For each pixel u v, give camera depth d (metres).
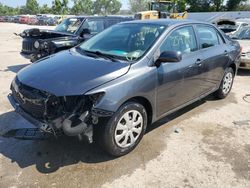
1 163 3.47
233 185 3.18
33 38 7.97
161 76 3.88
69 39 7.89
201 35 4.93
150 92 3.75
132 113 3.62
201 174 3.35
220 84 5.70
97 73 3.40
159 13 23.36
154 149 3.86
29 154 3.67
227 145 4.03
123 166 3.46
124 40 4.27
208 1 41.31
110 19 9.38
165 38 4.09
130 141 3.69
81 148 3.80
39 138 3.93
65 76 3.39
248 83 7.46
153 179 3.24
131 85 3.46
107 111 3.25
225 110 5.36
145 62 3.74
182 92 4.41
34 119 3.36
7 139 4.02
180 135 4.28
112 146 3.47
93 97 3.17
